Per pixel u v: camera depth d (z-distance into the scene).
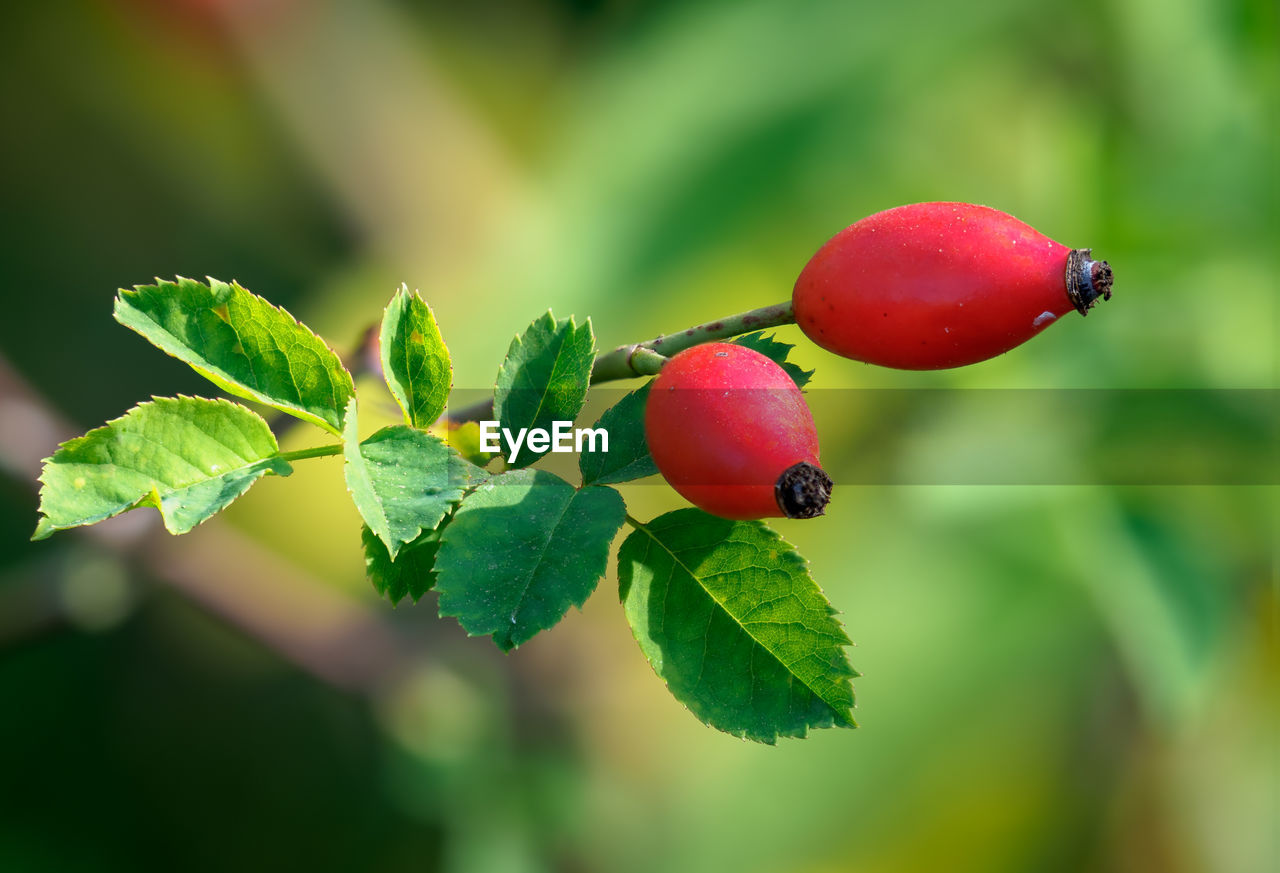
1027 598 0.37
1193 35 0.37
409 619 0.43
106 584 0.36
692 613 0.24
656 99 0.40
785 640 0.24
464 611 0.24
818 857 0.39
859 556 0.38
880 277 0.25
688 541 0.25
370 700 0.41
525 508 0.24
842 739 0.38
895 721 0.38
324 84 0.48
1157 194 0.36
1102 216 0.36
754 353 0.25
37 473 0.33
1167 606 0.34
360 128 0.48
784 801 0.39
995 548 0.36
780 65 0.40
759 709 0.24
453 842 0.40
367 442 0.24
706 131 0.39
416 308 0.25
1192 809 0.40
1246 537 0.35
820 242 0.39
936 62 0.39
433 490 0.24
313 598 0.41
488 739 0.41
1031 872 0.39
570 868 0.40
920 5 0.39
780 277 0.40
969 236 0.25
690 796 0.40
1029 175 0.38
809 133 0.39
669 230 0.39
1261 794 0.40
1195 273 0.36
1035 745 0.38
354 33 0.48
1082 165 0.37
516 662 0.42
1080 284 0.25
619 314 0.39
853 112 0.38
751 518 0.24
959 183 0.39
